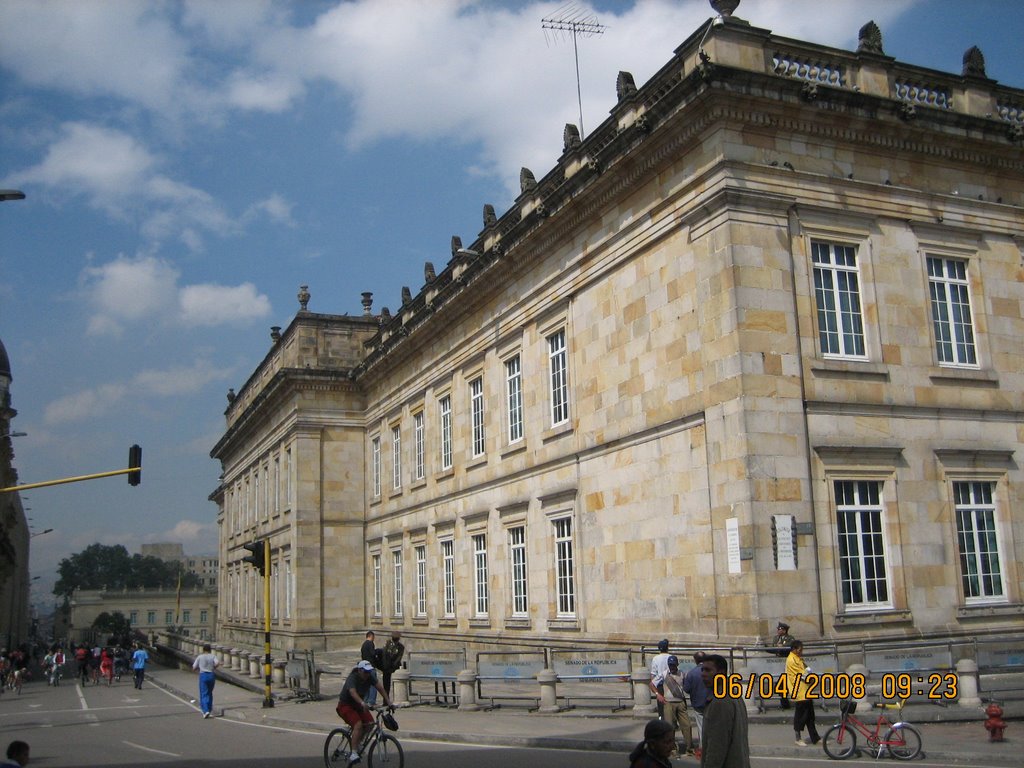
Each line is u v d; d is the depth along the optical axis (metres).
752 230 22.33
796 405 21.89
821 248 23.55
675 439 23.89
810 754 15.55
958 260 25.58
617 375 26.73
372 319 53.16
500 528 33.59
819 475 21.88
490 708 23.53
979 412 24.45
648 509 24.89
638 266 25.89
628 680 21.17
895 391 23.36
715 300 22.48
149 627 152.38
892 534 22.45
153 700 36.19
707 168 22.89
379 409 48.62
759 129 22.91
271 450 57.50
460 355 38.09
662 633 23.98
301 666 31.19
